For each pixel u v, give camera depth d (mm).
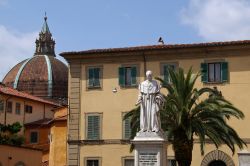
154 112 22484
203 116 33875
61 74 102500
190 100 33469
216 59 46156
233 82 45531
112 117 47688
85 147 47844
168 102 33031
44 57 104938
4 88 72812
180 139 33469
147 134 22203
